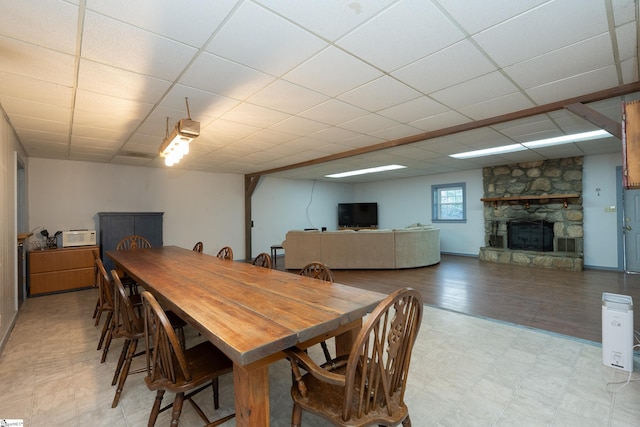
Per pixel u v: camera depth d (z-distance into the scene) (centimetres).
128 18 161
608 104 298
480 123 349
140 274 239
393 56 208
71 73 220
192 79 234
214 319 137
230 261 305
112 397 200
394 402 129
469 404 187
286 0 151
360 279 530
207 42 186
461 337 283
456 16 166
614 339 226
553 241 618
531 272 560
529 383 208
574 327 301
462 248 765
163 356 144
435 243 663
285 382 216
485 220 714
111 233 526
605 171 564
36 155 486
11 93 252
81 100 269
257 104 289
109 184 569
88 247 490
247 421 121
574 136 427
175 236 647
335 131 388
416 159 597
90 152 473
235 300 167
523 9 162
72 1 147
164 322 137
